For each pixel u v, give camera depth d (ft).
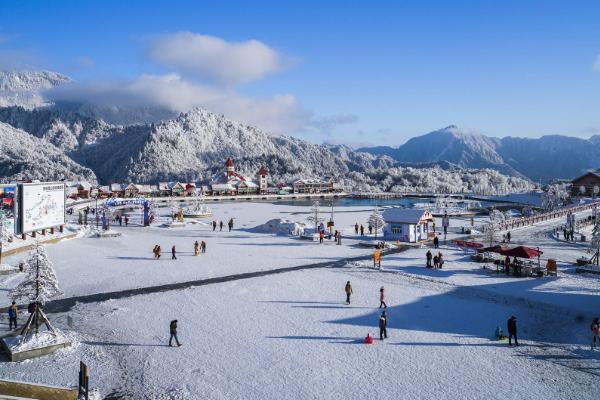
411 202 626.23
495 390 65.46
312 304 107.04
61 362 74.69
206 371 71.36
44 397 60.39
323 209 448.24
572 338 86.38
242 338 84.99
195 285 125.29
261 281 130.00
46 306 105.29
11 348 76.02
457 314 100.27
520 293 118.21
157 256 164.45
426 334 87.76
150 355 77.41
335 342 83.30
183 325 92.17
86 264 152.76
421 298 112.78
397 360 75.56
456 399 62.85
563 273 142.20
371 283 128.06
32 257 81.56
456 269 147.13
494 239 217.97
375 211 228.02
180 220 290.15
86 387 60.18
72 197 571.28
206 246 194.18
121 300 110.42
